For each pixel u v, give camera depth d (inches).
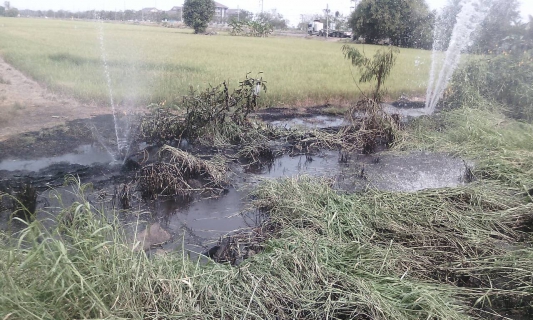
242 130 280.2
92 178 206.8
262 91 387.5
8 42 713.6
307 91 414.6
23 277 99.2
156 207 185.3
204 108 268.7
